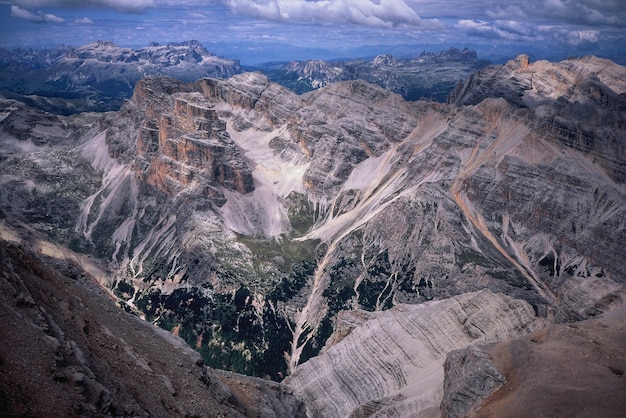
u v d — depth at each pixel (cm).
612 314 10094
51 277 5969
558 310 12531
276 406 8094
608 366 7675
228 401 6600
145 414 4581
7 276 4794
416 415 10300
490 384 8075
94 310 6125
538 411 6831
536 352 8344
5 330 4094
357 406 12506
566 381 7369
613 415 6512
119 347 5562
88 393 4166
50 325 4666
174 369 6122
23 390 3719
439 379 11788
